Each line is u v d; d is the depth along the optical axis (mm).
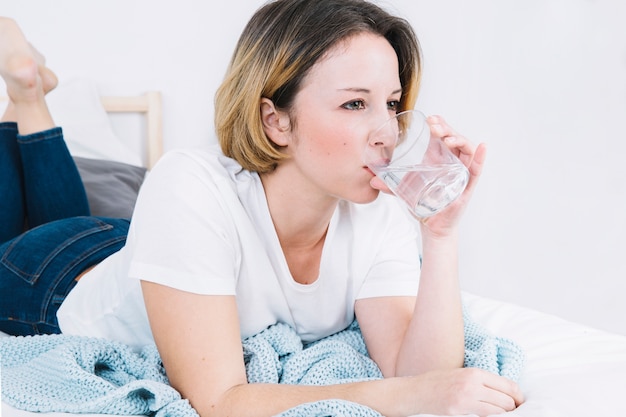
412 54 1216
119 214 2217
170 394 1071
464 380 1018
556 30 2787
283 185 1229
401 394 1037
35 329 1600
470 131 2906
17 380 1134
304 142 1160
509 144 2869
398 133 1100
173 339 1099
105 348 1194
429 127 1123
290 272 1300
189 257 1104
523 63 2826
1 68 1939
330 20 1126
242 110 1188
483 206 2906
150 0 2729
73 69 2691
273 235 1243
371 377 1277
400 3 2812
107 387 1109
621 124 2748
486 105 2883
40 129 2006
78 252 1628
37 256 1615
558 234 2828
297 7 1148
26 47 1967
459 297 1243
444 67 2881
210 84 2824
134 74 2752
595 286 2787
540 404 1058
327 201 1233
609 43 2746
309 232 1272
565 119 2807
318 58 1123
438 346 1218
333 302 1345
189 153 1225
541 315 1542
